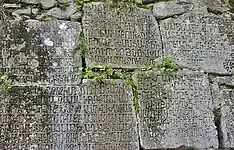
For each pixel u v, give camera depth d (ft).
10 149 9.87
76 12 11.30
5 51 10.54
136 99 10.86
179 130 10.91
